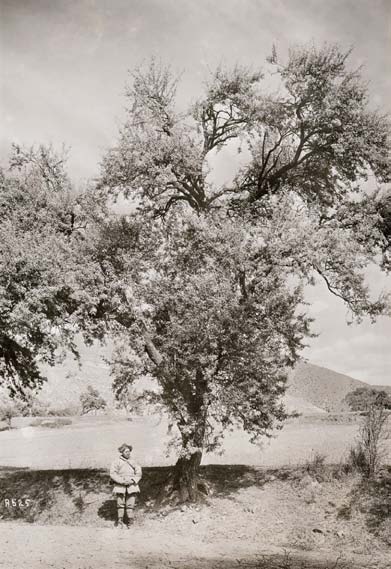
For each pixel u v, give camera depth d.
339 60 15.43
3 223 14.87
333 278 14.06
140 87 15.99
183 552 9.64
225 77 16.02
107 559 8.91
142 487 14.90
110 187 15.52
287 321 13.35
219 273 13.34
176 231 14.93
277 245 13.23
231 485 14.36
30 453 25.52
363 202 15.70
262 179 16.94
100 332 14.95
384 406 14.54
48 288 13.68
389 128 15.62
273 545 10.57
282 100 15.99
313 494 12.64
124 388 14.22
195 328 13.01
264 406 13.77
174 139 14.94
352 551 9.97
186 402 13.71
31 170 16.41
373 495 11.85
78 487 15.73
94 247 14.75
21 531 11.09
